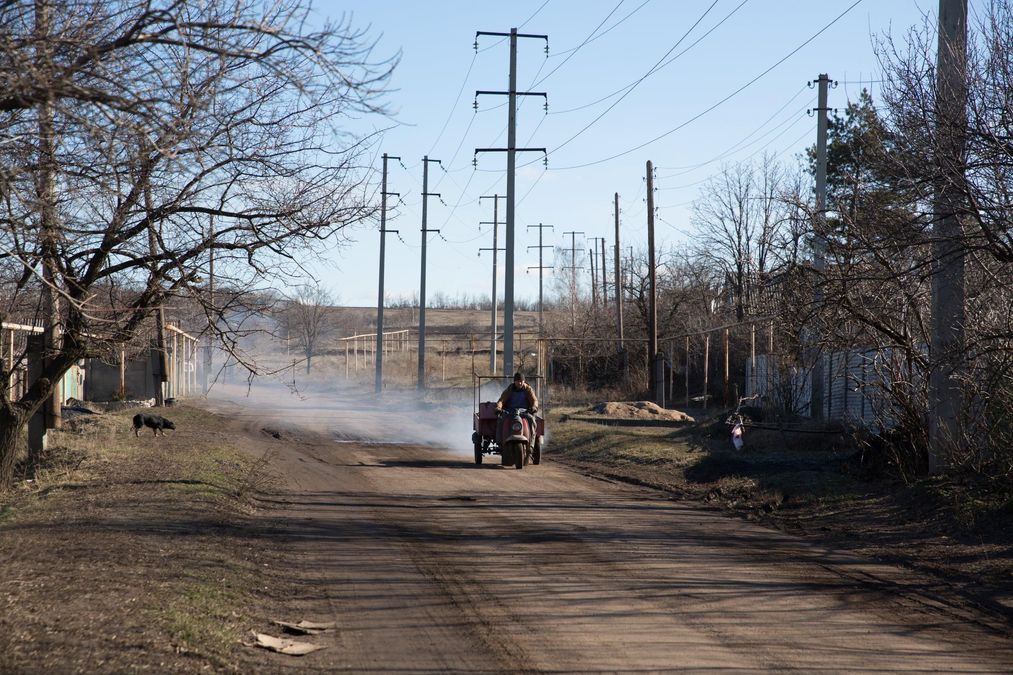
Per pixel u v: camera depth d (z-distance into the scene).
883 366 21.45
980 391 18.28
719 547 15.45
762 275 22.56
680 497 22.00
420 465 28.73
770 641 9.90
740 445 29.14
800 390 35.03
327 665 9.02
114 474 21.86
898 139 17.25
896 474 20.66
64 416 37.50
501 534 16.53
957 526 15.96
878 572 13.49
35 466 22.80
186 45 10.61
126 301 17.14
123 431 31.62
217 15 10.87
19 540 13.89
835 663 9.11
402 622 10.62
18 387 30.56
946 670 8.91
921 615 11.05
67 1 10.84
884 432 22.30
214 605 10.72
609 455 30.70
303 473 25.69
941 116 16.20
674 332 81.38
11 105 10.12
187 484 20.47
